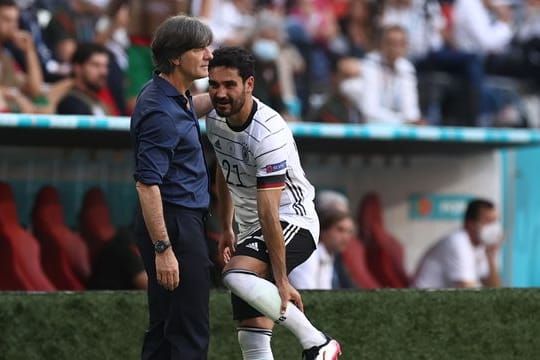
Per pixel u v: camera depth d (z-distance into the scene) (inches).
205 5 1362.0
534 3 1736.0
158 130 713.0
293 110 1398.9
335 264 1302.9
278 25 1366.9
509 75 1702.8
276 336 892.6
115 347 874.1
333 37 1533.0
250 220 773.3
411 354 896.3
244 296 743.1
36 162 1273.4
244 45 1332.4
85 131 1114.1
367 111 1379.2
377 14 1578.5
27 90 1173.1
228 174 764.0
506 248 1502.2
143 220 736.3
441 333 900.0
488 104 1638.8
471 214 1368.1
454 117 1558.8
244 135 737.6
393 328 895.7
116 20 1273.4
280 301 739.4
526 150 1513.3
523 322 909.2
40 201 1181.1
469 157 1488.7
